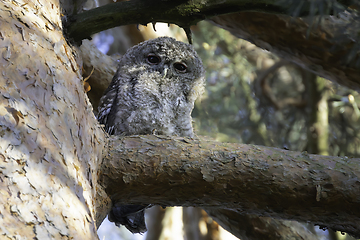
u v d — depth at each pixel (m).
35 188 5.59
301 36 7.39
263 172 7.09
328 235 7.75
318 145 7.75
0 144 5.62
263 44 7.45
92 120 7.08
